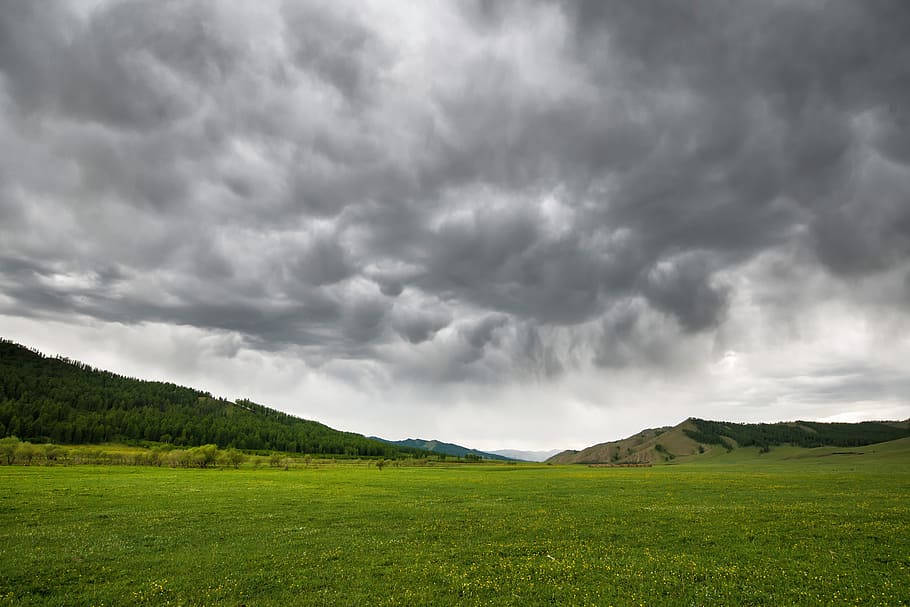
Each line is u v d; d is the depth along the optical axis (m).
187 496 58.00
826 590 21.67
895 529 32.53
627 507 47.78
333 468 165.62
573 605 20.69
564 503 52.41
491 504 51.97
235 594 22.42
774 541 30.48
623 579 23.88
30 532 35.38
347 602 21.31
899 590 21.30
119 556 28.75
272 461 173.50
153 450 164.12
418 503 53.16
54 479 78.38
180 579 24.44
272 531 36.31
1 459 129.88
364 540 33.19
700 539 31.77
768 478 87.50
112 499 53.41
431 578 24.56
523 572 25.33
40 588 23.17
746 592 21.64
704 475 108.12
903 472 109.69
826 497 52.28
